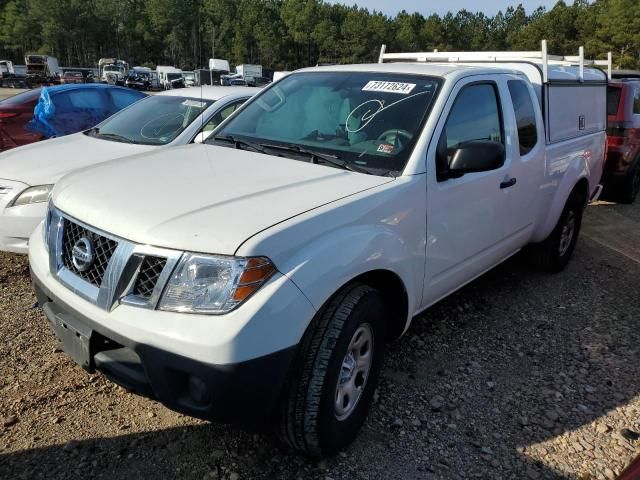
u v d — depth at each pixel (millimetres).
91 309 2449
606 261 6078
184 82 52781
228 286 2227
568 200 5293
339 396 2672
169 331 2225
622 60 61906
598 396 3447
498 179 3836
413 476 2688
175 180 2867
